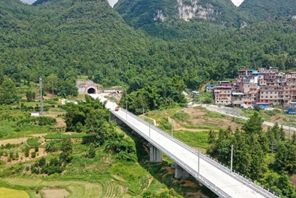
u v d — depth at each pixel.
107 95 196.38
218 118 135.12
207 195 70.06
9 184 77.56
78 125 108.44
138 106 147.88
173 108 152.25
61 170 84.44
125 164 90.88
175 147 83.19
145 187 78.19
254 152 79.81
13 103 150.62
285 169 78.19
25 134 105.38
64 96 181.38
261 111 146.62
